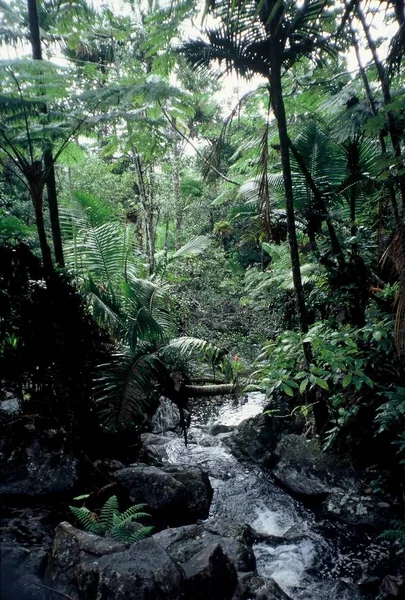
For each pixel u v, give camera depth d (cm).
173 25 416
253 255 1102
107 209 478
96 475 371
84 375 390
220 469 457
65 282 380
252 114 706
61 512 319
